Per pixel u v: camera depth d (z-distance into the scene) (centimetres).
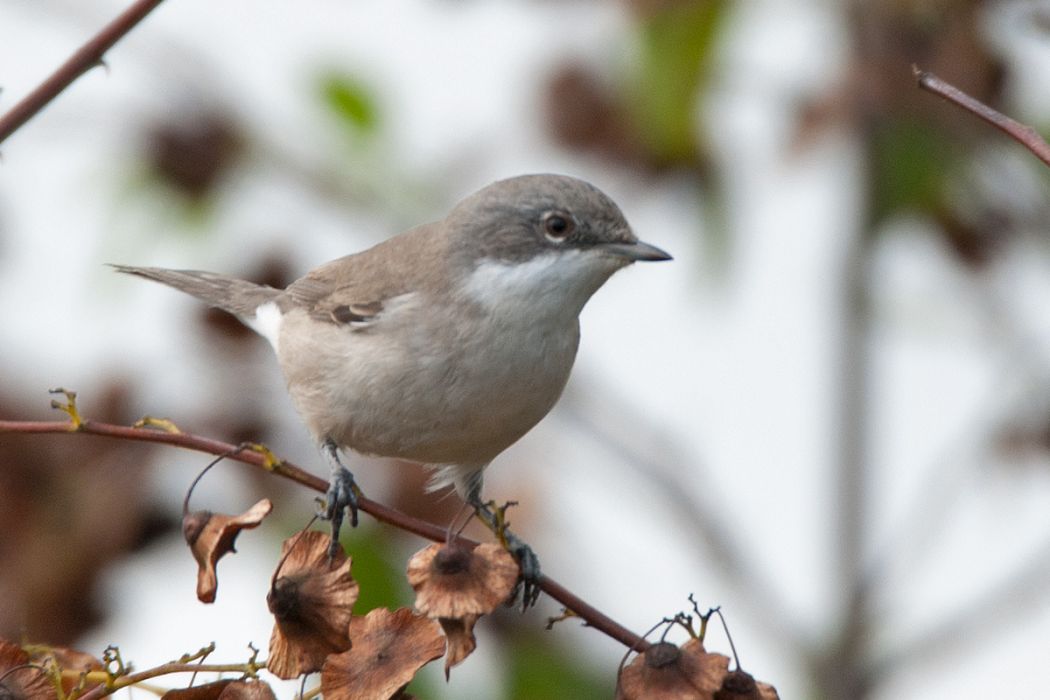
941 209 1242
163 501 1187
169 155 1252
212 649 754
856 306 1286
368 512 818
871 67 1184
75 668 805
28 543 1154
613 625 777
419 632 772
